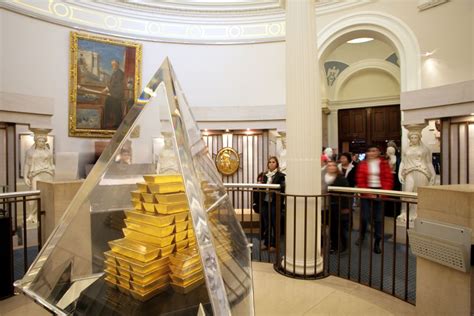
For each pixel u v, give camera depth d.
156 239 1.44
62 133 7.66
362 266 3.90
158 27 8.48
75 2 7.68
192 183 1.27
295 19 3.51
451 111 5.37
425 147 5.54
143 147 1.73
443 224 2.28
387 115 11.71
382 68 11.31
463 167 5.64
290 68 3.52
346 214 4.56
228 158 8.35
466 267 2.11
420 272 2.52
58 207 3.33
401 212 5.46
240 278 1.35
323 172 4.61
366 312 2.64
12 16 6.85
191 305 1.33
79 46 7.75
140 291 1.37
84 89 7.86
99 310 1.36
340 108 12.49
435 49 6.42
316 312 2.62
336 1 7.50
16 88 6.94
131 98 8.35
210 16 8.50
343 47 11.29
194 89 8.62
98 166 1.83
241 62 8.56
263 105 8.16
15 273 3.66
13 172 6.38
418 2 6.59
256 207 5.26
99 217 1.76
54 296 1.52
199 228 1.18
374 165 4.71
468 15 5.98
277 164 4.92
